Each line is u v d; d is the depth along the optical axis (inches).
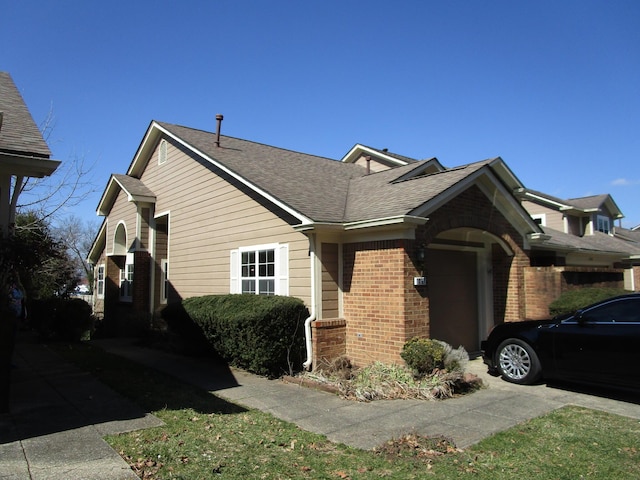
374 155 759.1
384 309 339.0
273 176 451.2
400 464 183.6
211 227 492.4
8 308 264.8
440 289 403.9
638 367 262.7
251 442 205.8
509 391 298.5
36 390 292.8
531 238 456.4
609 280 545.3
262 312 338.3
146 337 532.7
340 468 179.6
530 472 176.9
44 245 284.8
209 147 519.8
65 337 537.3
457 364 310.8
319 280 357.7
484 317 442.0
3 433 209.5
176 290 553.3
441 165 526.9
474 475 174.1
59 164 270.7
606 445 203.9
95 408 252.5
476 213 399.2
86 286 1621.6
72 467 172.7
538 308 445.7
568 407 262.2
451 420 239.1
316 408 262.5
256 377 347.9
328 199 416.2
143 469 173.2
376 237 347.6
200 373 361.7
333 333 359.6
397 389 290.0
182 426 223.8
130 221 641.6
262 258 414.3
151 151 634.2
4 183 283.0
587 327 287.3
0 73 432.8
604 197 967.0
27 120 326.3
